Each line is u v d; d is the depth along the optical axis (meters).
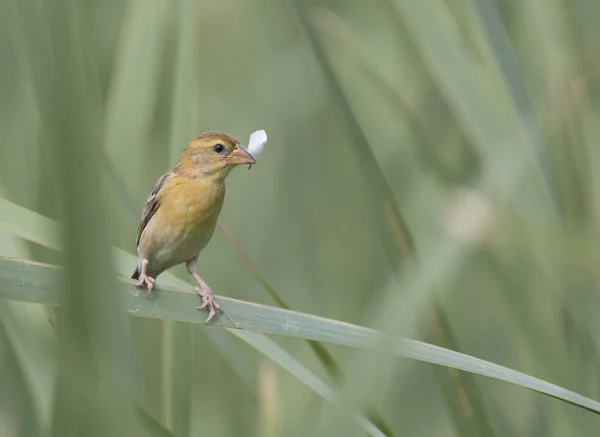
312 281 14.16
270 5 15.21
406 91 12.88
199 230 10.70
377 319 5.68
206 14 15.44
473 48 10.79
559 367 9.59
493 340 13.22
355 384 5.48
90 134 3.64
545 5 10.38
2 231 9.34
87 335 3.80
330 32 11.66
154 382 12.59
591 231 8.60
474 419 8.38
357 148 8.76
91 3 3.90
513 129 8.80
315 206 14.74
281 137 15.03
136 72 10.27
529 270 9.68
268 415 9.45
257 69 15.30
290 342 13.47
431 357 6.96
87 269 3.73
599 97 10.28
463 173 11.24
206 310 7.80
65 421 3.90
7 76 10.36
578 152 9.78
